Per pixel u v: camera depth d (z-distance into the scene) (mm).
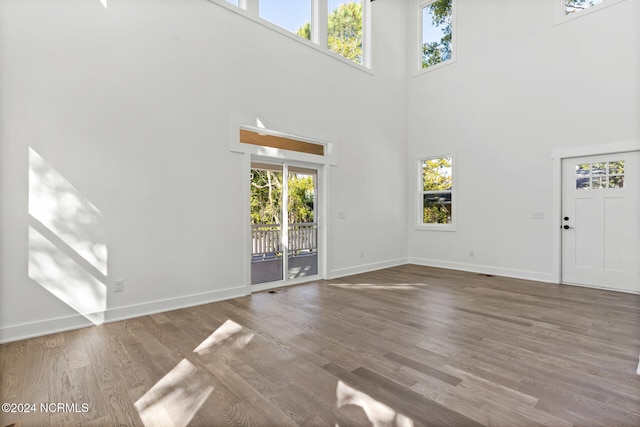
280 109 4570
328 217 5168
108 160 3215
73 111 3029
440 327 2986
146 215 3445
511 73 5203
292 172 4848
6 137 2725
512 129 5191
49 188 2908
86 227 3092
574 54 4590
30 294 2816
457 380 2053
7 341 2701
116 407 1797
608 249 4367
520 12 5109
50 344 2650
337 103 5320
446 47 6203
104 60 3203
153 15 3521
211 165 3928
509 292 4250
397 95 6406
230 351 2502
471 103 5680
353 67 5586
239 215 4164
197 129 3816
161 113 3555
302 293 4273
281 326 3047
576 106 4566
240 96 4180
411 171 6578
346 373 2152
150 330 2961
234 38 4145
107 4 3230
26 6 2814
